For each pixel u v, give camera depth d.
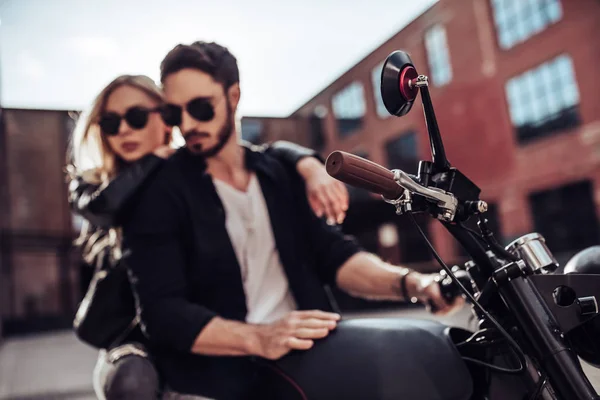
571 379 0.64
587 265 0.88
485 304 0.74
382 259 1.30
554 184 15.25
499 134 16.22
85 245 1.56
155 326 1.06
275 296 1.25
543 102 15.44
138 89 1.35
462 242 0.77
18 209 20.91
